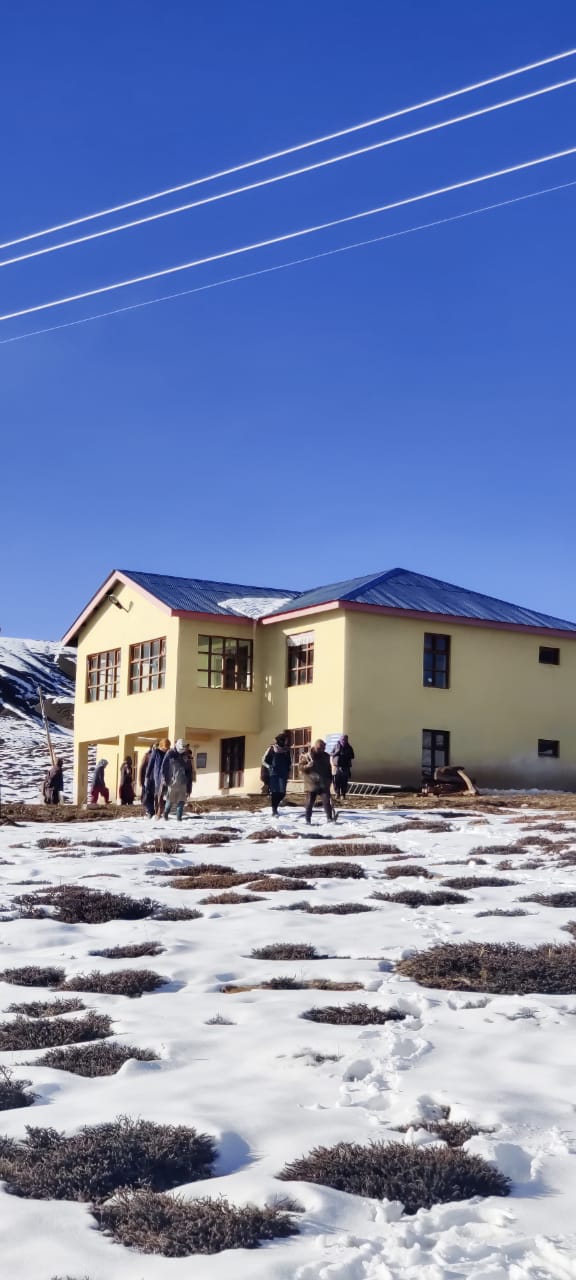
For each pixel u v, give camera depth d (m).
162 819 28.95
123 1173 6.37
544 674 42.44
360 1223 5.88
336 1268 5.25
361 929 13.11
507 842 22.02
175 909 14.55
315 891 16.03
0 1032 9.41
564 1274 5.24
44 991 10.80
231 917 14.16
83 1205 6.06
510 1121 7.07
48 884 17.34
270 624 41.53
